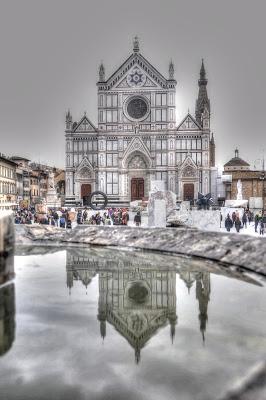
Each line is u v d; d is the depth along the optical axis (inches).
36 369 126.0
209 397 112.0
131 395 111.8
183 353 140.7
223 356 139.9
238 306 210.4
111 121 3582.7
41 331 160.4
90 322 174.7
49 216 1941.4
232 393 114.7
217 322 179.8
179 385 117.5
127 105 3595.0
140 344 149.9
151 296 230.4
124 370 125.8
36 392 113.3
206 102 4576.8
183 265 352.8
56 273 301.0
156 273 312.5
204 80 4598.9
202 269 334.3
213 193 3555.6
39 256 402.9
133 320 181.2
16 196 4104.3
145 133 3558.1
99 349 143.2
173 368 128.5
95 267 334.0
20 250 454.0
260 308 206.1
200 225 1454.2
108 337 155.8
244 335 161.9
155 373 126.0
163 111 3567.9
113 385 116.6
